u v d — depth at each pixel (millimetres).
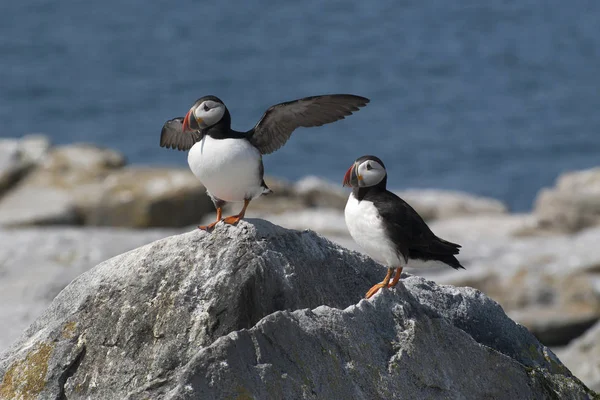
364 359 6664
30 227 20344
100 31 66812
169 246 7406
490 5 76312
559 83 51188
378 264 7934
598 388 12359
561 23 69250
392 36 65938
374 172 6945
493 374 7215
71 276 15234
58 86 50281
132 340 7148
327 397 6355
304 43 64062
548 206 21156
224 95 49875
